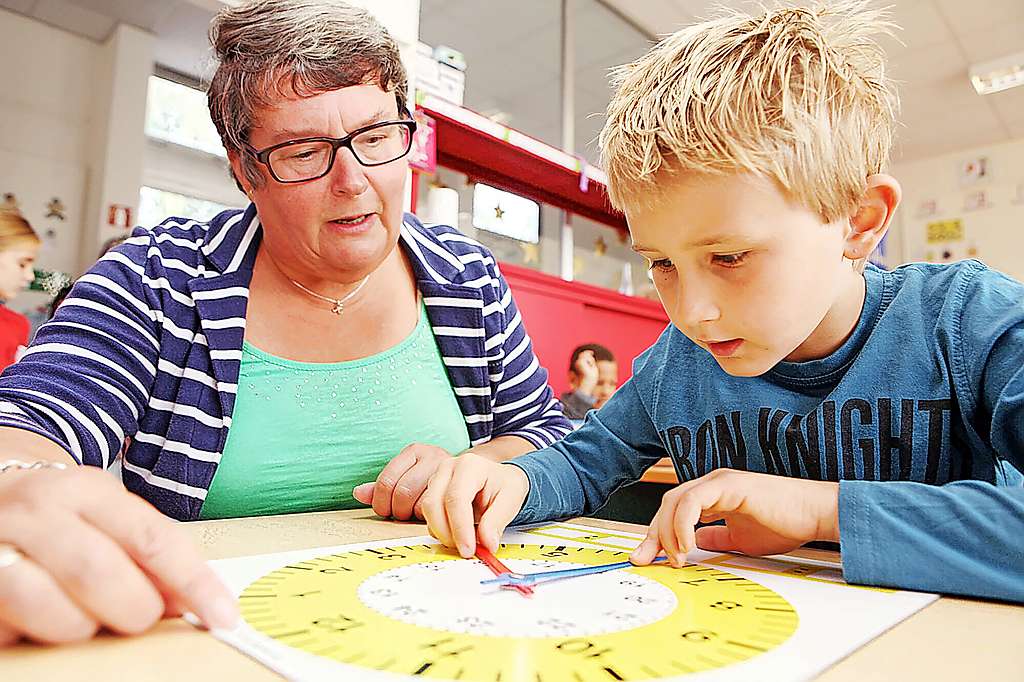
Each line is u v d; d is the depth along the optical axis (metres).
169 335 0.68
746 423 0.60
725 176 0.41
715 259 0.43
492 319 0.86
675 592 0.35
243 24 0.63
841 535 0.39
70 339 0.61
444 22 2.12
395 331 0.81
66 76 2.43
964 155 3.51
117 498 0.29
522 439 0.81
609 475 0.66
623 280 2.35
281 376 0.75
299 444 0.76
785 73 0.43
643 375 0.69
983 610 0.33
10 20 2.34
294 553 0.43
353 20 0.65
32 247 1.98
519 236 1.83
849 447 0.54
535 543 0.50
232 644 0.26
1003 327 0.47
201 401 0.70
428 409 0.82
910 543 0.37
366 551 0.44
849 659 0.26
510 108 2.32
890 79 0.52
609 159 0.48
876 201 0.47
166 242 0.72
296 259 0.70
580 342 1.61
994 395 0.47
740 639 0.28
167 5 2.37
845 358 0.55
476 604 0.32
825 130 0.43
